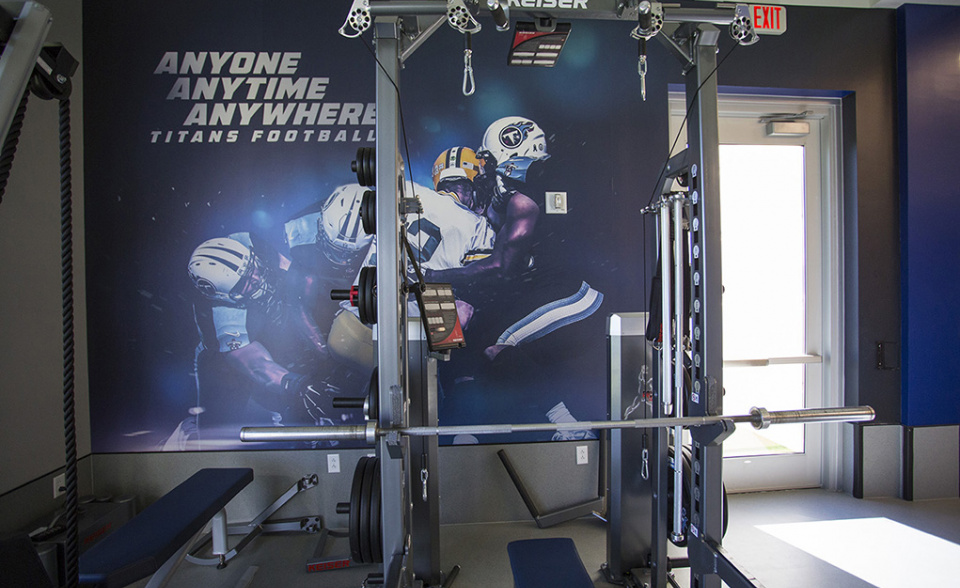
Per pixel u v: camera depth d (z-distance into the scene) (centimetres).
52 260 239
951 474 298
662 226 179
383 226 140
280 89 267
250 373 269
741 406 316
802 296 317
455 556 242
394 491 142
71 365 75
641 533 221
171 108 265
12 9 70
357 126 269
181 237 266
